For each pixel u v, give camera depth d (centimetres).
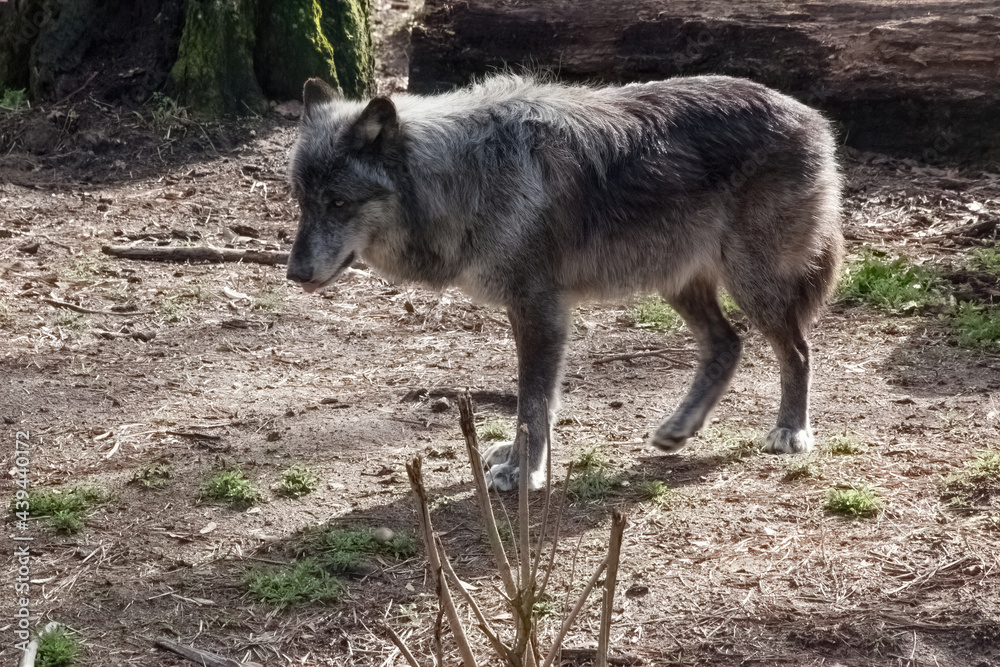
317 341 1256
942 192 1700
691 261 934
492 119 896
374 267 939
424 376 1148
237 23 1945
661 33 1880
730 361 960
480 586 705
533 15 1938
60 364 1134
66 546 762
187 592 700
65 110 1941
